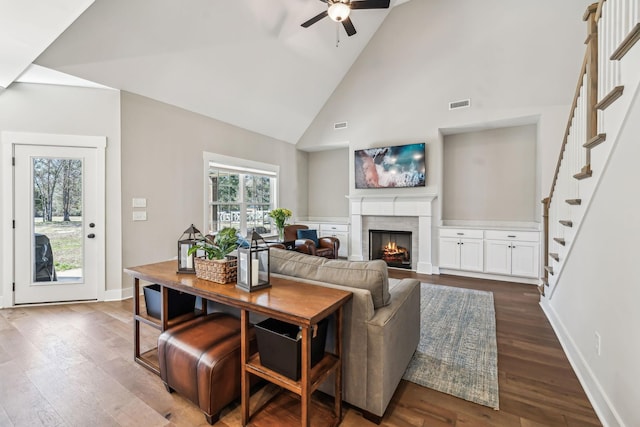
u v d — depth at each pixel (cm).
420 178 507
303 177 699
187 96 416
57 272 346
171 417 160
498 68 444
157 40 328
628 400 135
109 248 356
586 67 218
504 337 257
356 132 577
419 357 223
